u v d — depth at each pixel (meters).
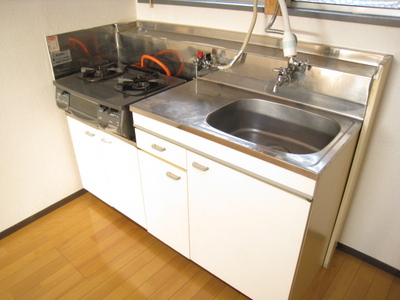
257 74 1.57
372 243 1.71
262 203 1.21
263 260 1.33
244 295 1.62
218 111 1.45
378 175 1.53
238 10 1.67
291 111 1.45
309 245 1.28
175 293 1.63
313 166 1.03
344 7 1.40
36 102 1.82
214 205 1.39
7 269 1.76
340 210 1.54
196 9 1.83
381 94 1.37
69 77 1.88
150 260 1.81
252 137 1.58
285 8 1.25
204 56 1.67
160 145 1.47
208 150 1.28
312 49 1.48
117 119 1.54
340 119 1.32
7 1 1.54
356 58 1.38
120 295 1.62
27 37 1.67
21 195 1.95
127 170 1.74
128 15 2.10
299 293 1.47
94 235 1.97
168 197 1.60
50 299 1.61
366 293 1.61
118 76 1.88
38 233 1.98
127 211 1.95
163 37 1.88
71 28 1.84
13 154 1.82
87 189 2.20
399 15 1.29
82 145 1.95
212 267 1.60
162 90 1.67
